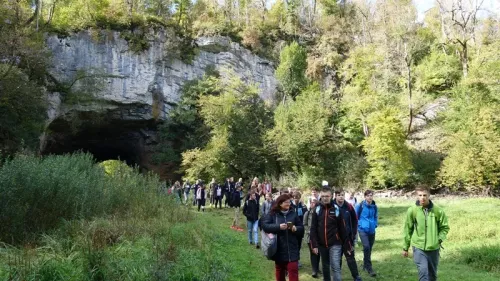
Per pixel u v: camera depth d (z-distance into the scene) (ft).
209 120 119.24
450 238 37.70
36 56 80.48
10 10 71.92
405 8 138.10
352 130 116.16
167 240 26.40
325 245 20.53
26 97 75.41
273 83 157.07
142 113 130.52
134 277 17.28
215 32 147.84
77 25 120.47
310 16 181.16
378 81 123.75
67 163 39.99
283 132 110.93
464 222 43.65
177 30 138.92
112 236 27.04
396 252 33.55
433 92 124.57
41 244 24.90
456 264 28.89
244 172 114.83
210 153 110.52
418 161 95.40
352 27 164.96
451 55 127.54
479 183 78.02
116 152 161.17
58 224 28.58
